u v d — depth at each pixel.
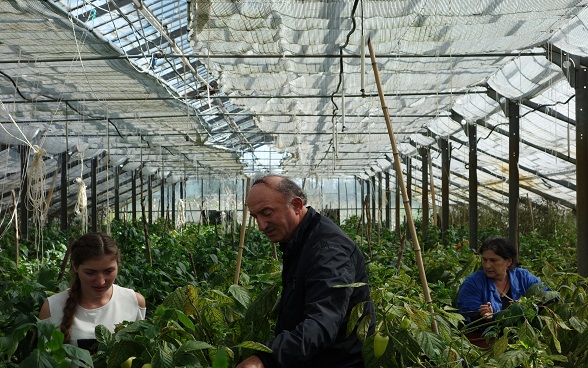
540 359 4.98
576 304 6.68
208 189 47.75
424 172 28.33
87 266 5.02
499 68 15.77
